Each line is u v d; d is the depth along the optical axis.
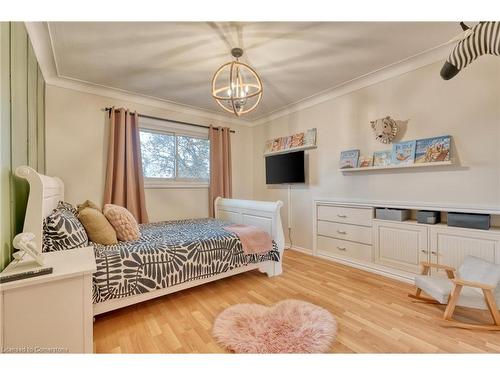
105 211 2.20
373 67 2.64
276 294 2.29
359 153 3.04
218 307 2.05
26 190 1.71
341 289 2.39
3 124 1.30
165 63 2.50
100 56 2.34
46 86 2.76
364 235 2.93
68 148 2.91
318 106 3.55
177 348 1.53
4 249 1.29
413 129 2.55
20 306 1.10
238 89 2.12
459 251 2.15
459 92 2.23
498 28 1.42
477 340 1.58
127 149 3.20
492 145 2.07
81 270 1.21
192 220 3.50
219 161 4.16
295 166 3.78
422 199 2.49
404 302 2.11
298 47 2.24
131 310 2.00
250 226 2.95
